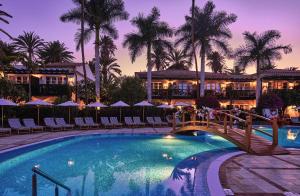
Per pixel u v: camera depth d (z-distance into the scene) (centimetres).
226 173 879
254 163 1040
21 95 2719
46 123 2233
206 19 3541
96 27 3291
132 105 2973
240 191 690
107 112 2909
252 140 1470
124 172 1031
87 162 1225
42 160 1262
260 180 793
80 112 2789
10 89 2598
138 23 3466
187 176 911
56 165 1160
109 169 1084
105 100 3738
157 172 1030
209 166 1005
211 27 3525
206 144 1752
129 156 1366
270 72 4512
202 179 828
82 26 3153
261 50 3834
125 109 2967
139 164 1177
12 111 2423
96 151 1510
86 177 959
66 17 3328
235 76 4331
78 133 2103
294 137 2186
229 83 4291
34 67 3362
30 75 3397
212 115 2261
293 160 1102
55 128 2331
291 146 1586
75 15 3316
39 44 5103
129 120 2717
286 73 4409
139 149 1570
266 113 3278
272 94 3394
